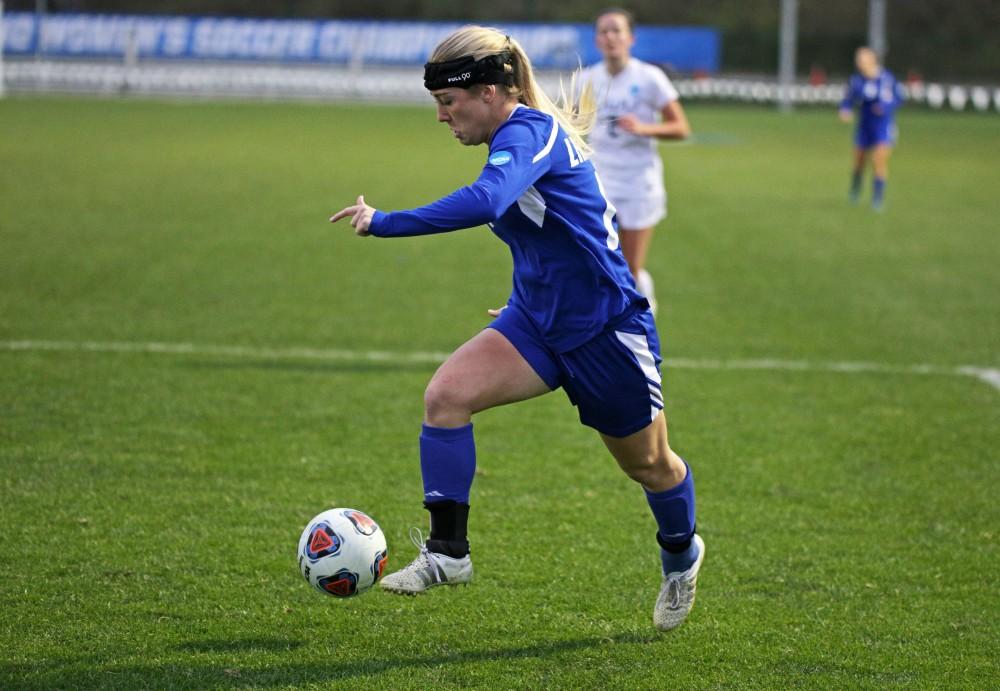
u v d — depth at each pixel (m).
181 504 18.33
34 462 20.11
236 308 33.44
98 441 21.39
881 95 60.62
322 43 134.62
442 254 44.41
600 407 13.18
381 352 29.02
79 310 32.38
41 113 102.38
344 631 14.17
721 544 17.30
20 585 15.15
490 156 12.27
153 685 12.63
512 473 20.33
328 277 38.72
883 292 38.09
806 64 166.25
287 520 17.77
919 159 88.88
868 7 177.12
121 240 44.16
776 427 23.45
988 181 74.94
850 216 57.69
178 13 161.38
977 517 18.62
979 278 40.97
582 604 15.12
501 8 166.50
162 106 116.31
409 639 14.01
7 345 28.30
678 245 47.66
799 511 18.77
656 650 13.84
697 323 33.09
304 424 22.88
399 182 64.25
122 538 16.86
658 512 13.92
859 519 18.45
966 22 174.88
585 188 12.84
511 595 15.34
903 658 13.70
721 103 150.88
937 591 15.70
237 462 20.47
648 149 30.88
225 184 61.94
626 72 30.69
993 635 14.35
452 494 13.07
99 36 130.25
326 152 79.25
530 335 13.12
